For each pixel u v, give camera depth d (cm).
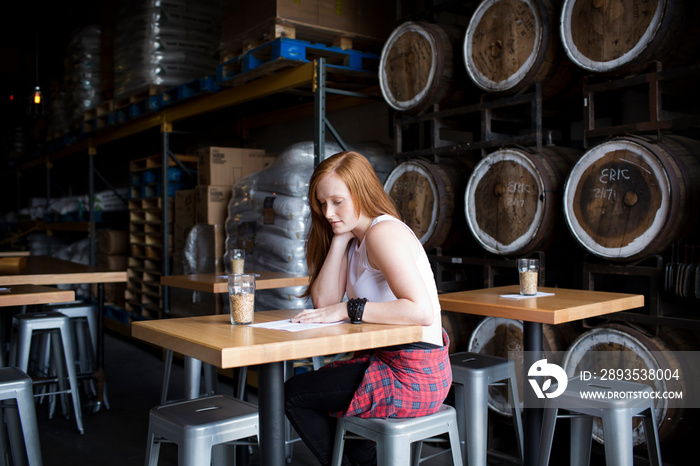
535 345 264
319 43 468
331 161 216
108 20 774
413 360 203
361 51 500
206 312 536
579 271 399
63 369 403
